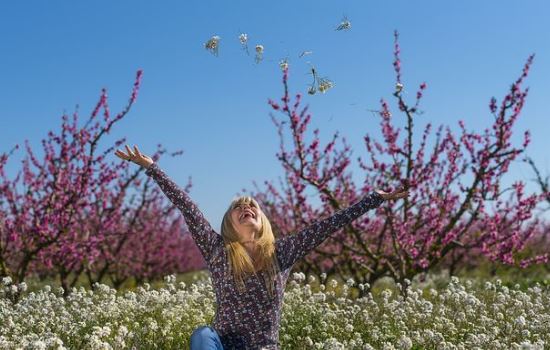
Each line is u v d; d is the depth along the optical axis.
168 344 7.20
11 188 14.16
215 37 6.06
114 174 13.73
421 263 12.30
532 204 12.80
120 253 19.05
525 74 11.60
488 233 12.77
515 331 7.95
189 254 26.73
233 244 5.23
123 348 6.67
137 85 13.21
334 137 12.93
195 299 9.97
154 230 20.08
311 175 13.12
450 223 12.38
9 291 11.19
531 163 16.02
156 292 9.31
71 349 6.77
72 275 21.70
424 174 12.00
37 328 7.96
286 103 11.75
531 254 21.50
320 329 7.89
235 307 5.20
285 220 17.12
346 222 5.53
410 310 8.87
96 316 8.56
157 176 5.42
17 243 14.97
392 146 11.83
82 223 15.76
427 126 12.23
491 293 11.12
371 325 8.38
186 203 5.40
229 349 5.20
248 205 5.33
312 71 6.28
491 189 12.12
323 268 19.08
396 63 11.15
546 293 12.18
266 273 5.25
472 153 12.09
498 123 11.78
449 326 7.88
